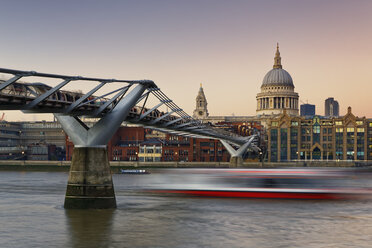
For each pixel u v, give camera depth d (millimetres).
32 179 141125
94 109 55781
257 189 105000
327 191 100062
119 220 54906
